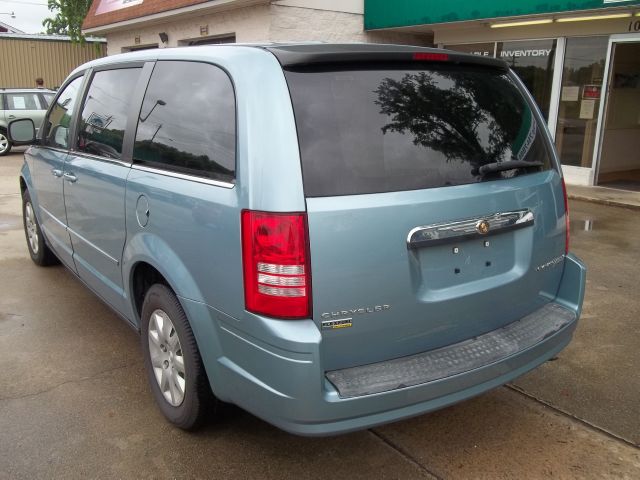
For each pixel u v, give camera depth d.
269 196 2.23
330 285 2.25
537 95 10.35
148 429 3.03
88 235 3.81
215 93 2.64
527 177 2.84
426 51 2.66
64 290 5.00
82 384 3.46
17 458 2.78
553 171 3.04
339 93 2.41
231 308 2.42
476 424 3.11
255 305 2.29
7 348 3.91
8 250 6.19
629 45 9.40
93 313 4.52
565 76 9.88
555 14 9.00
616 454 2.86
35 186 5.02
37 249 5.49
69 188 4.03
